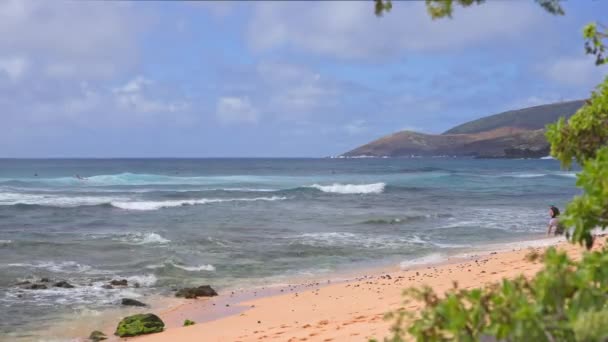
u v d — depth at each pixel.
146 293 15.23
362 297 13.11
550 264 2.67
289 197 45.22
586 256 2.75
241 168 115.06
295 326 10.64
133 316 11.88
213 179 68.75
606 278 2.61
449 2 2.96
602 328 2.33
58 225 29.09
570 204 3.02
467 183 64.44
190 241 23.28
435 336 2.74
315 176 79.94
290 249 21.61
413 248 21.72
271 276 17.22
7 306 13.65
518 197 46.25
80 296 14.75
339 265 18.69
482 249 21.03
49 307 13.65
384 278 15.55
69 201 39.72
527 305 2.50
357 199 44.25
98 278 16.78
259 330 10.73
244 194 47.03
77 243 22.62
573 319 2.41
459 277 13.83
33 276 16.84
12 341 11.18
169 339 10.71
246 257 20.11
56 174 82.19
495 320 2.55
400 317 3.02
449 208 37.53
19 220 30.98
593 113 3.68
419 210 36.16
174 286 16.00
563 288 2.59
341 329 9.52
